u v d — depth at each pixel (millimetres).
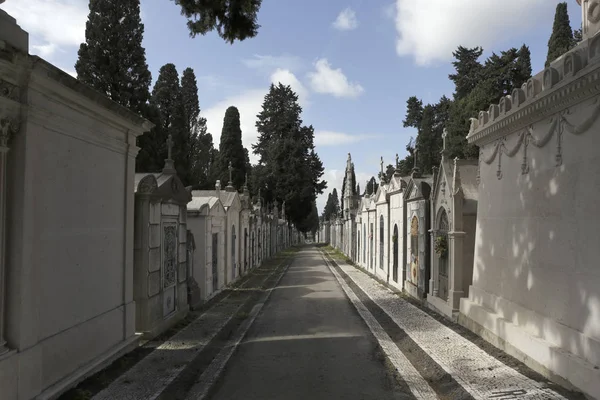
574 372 6230
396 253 20109
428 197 15320
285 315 14117
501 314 9227
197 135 49062
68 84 6262
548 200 7461
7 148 5363
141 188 9898
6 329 5406
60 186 6461
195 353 9055
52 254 6258
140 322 10023
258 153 64500
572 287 6684
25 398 5473
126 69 23281
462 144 24172
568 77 6574
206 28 9555
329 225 84188
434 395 6824
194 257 16141
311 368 8297
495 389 6539
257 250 33594
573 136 6719
